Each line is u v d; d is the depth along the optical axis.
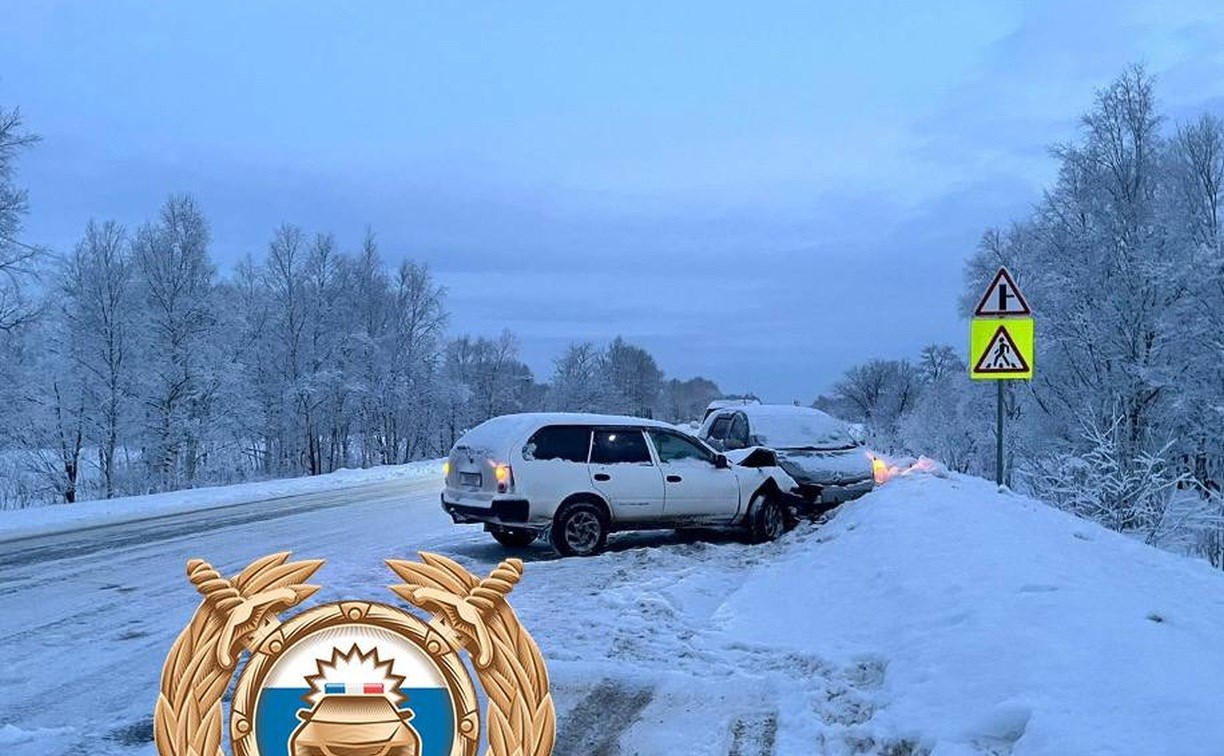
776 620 7.74
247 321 46.19
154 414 39.09
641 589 9.26
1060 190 32.03
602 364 75.75
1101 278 30.61
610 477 11.73
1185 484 24.16
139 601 9.04
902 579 7.62
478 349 70.81
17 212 26.47
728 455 13.52
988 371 11.72
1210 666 5.00
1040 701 4.57
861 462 14.31
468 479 11.80
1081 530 9.98
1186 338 28.22
